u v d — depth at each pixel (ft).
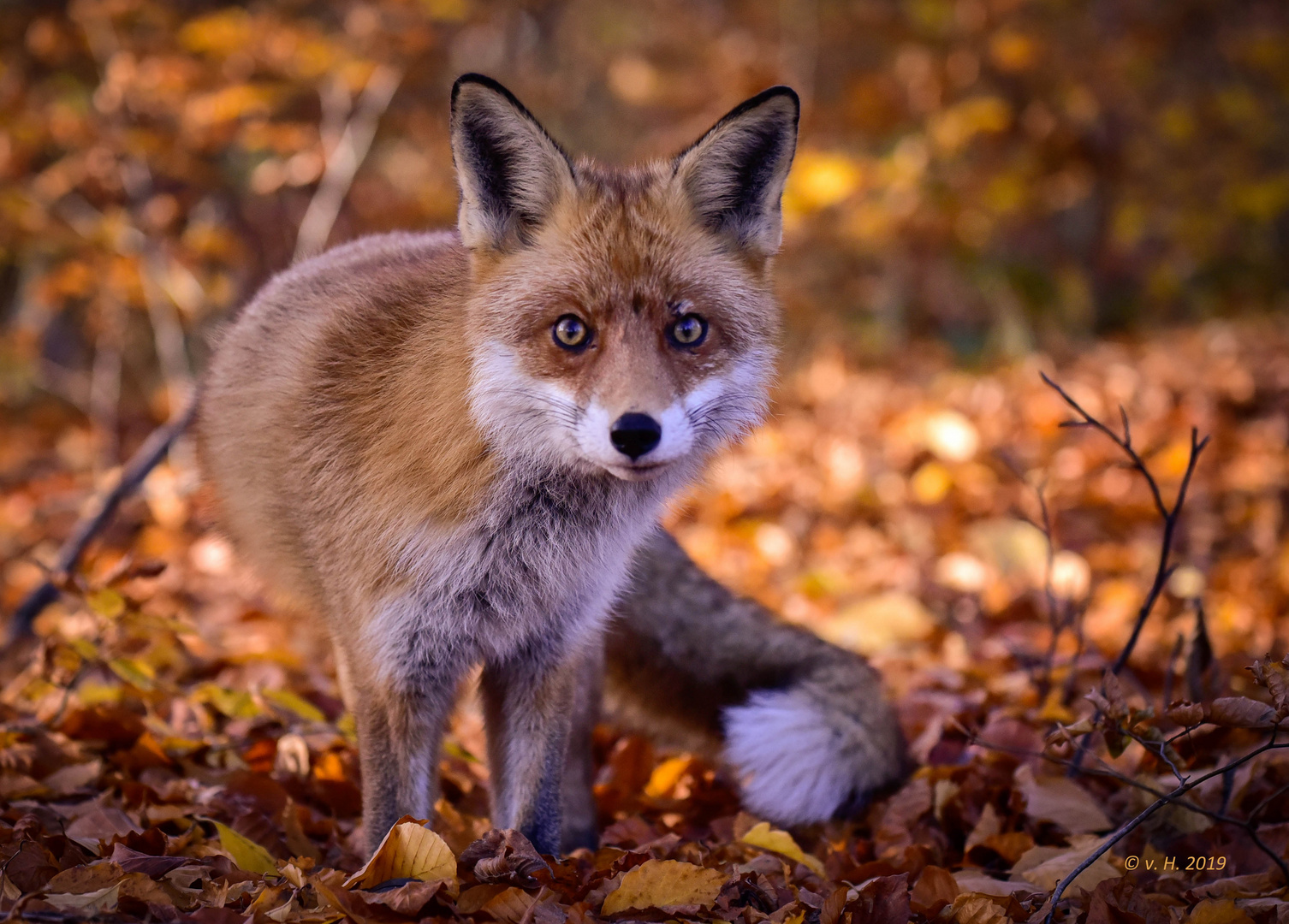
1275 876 20.49
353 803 25.54
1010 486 53.52
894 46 75.15
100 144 51.16
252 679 31.99
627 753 28.89
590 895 19.43
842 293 92.48
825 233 74.23
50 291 54.75
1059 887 19.06
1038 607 41.19
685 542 50.60
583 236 21.03
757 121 21.95
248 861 20.40
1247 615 38.04
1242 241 102.89
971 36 71.61
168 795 23.34
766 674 28.40
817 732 26.16
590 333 20.66
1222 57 89.25
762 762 26.32
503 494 21.24
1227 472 51.67
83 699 27.35
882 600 41.01
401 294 23.12
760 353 22.53
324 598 22.91
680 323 21.04
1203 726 22.35
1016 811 24.62
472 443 20.90
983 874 21.76
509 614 22.00
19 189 51.80
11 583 47.03
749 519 52.85
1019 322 89.86
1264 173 88.33
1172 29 80.38
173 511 50.75
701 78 76.84
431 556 21.02
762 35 76.84
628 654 28.76
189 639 36.45
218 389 25.57
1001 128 70.44
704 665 28.73
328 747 27.40
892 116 71.10
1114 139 80.64
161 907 17.28
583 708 25.26
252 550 25.22
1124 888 18.84
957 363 87.81
